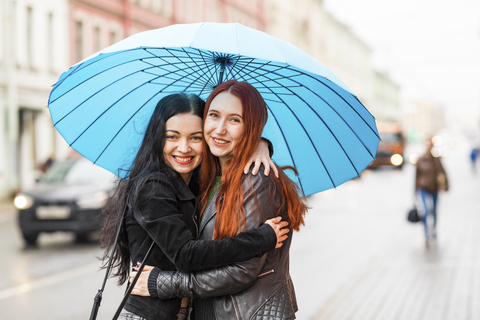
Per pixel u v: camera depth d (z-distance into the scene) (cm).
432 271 669
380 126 3425
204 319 203
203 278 189
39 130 2047
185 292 191
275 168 202
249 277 188
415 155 3516
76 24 2209
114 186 227
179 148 207
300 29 4841
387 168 3481
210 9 3195
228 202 194
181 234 191
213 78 235
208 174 212
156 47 176
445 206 1398
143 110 234
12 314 517
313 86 214
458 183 2230
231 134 199
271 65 212
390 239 927
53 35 2088
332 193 1905
